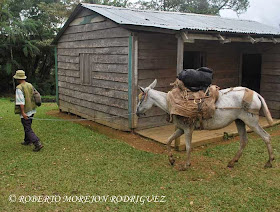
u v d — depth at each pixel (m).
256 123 5.62
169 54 8.84
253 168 5.84
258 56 11.37
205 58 10.07
